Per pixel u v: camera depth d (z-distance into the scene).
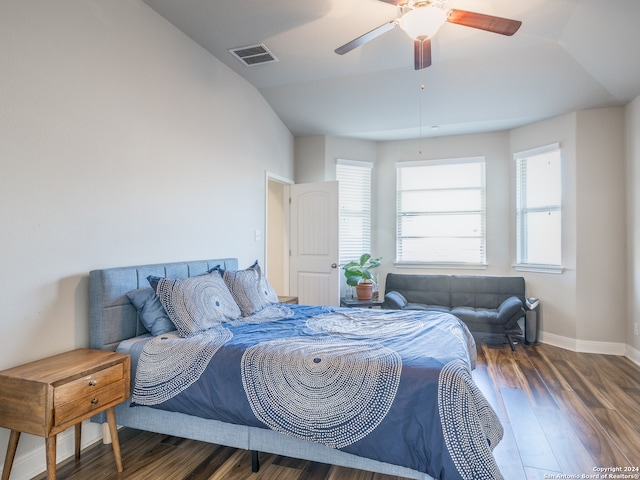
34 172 1.93
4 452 1.79
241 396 1.87
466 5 2.65
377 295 5.21
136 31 2.57
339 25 2.92
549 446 2.21
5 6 1.80
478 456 1.46
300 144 5.24
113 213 2.39
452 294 4.86
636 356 3.74
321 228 4.88
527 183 4.77
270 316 2.82
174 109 2.93
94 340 2.21
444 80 3.87
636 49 2.94
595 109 4.07
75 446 2.08
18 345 1.87
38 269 1.96
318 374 1.79
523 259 4.83
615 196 4.00
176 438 2.32
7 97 1.81
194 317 2.36
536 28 2.99
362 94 4.18
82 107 2.19
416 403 1.60
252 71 3.74
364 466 1.75
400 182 5.44
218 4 2.65
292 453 1.87
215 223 3.43
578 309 4.14
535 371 3.48
